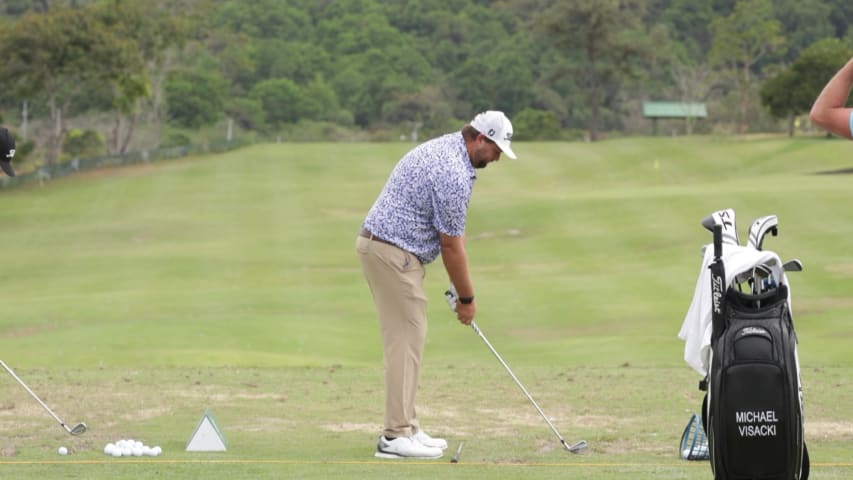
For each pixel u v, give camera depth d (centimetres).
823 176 11206
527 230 8231
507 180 12825
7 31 14725
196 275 6919
